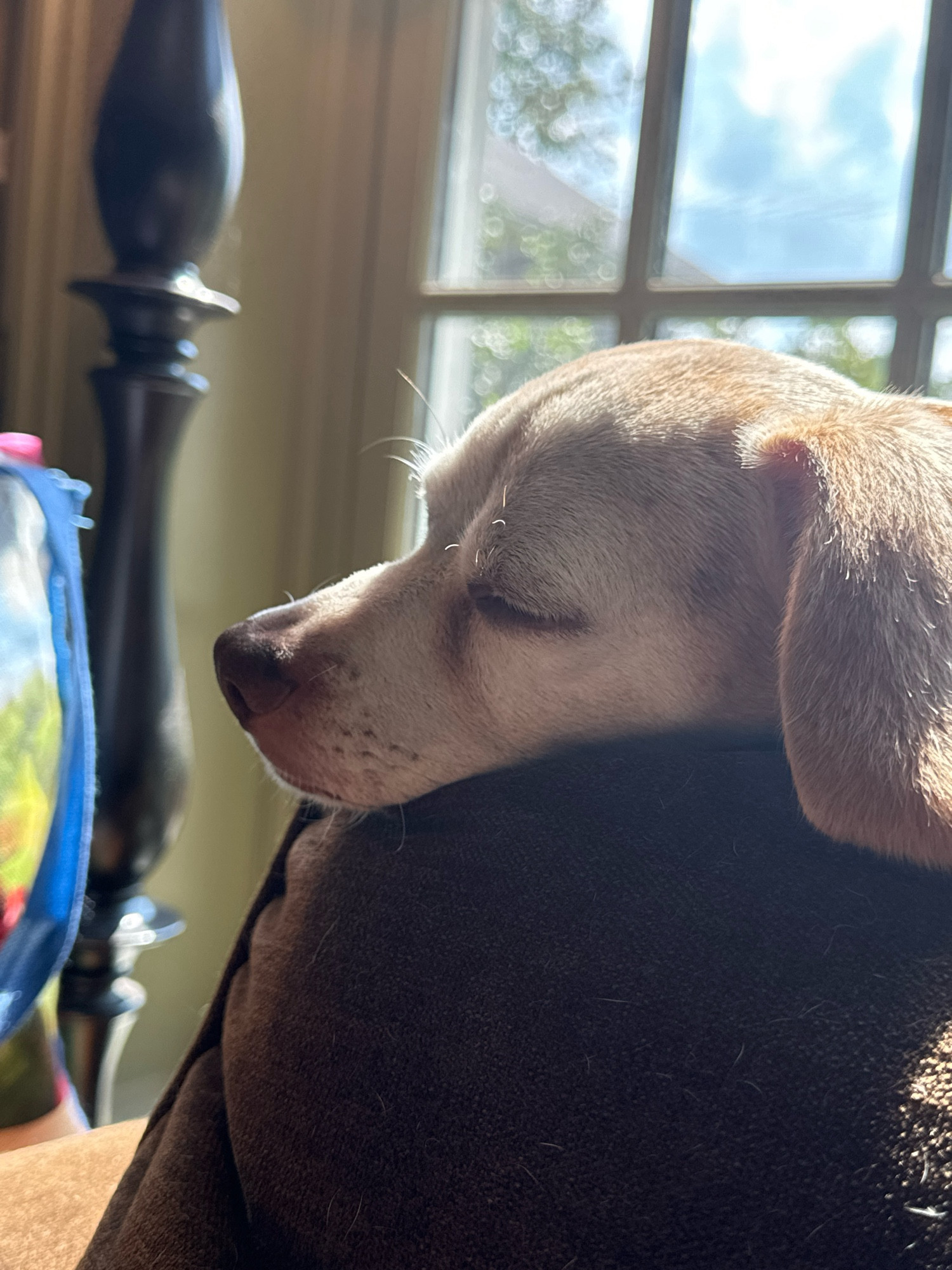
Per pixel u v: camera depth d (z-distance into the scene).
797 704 0.51
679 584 0.68
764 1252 0.38
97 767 1.08
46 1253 0.64
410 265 1.41
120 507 1.08
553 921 0.47
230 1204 0.52
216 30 1.04
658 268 1.29
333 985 0.50
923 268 1.11
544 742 0.73
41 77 1.30
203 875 1.51
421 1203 0.44
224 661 0.77
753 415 0.71
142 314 1.06
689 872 0.47
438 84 1.39
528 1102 0.43
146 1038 1.46
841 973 0.42
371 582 0.81
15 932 0.81
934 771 0.46
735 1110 0.40
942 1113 0.38
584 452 0.70
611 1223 0.40
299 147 1.46
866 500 0.56
